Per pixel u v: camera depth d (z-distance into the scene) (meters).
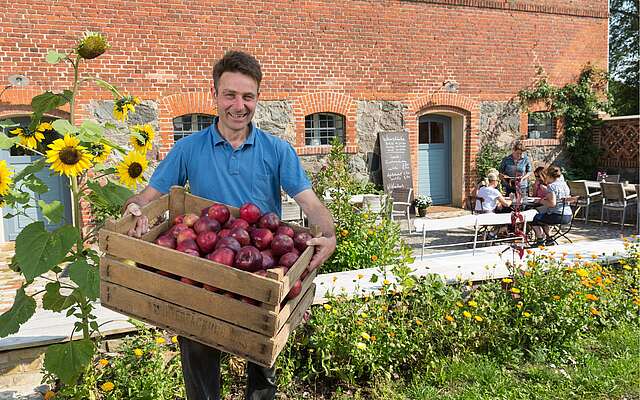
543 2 12.36
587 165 12.88
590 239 9.24
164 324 2.00
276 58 10.10
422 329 3.88
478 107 12.03
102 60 8.77
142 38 9.02
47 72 8.40
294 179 2.50
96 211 8.11
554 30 12.58
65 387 2.99
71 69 8.56
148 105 9.16
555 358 4.14
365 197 8.17
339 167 7.91
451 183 12.53
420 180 12.26
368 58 10.90
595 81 13.04
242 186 2.46
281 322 1.95
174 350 3.48
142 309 2.01
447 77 11.67
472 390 3.64
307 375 3.62
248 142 2.45
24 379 3.33
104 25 8.73
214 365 2.38
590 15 12.87
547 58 12.59
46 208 2.66
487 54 11.98
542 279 4.41
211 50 9.55
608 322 4.69
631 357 4.15
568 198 8.12
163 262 1.96
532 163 12.62
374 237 5.75
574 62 12.86
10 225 8.87
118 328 3.46
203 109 9.55
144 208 2.22
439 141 12.34
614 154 12.55
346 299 3.94
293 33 10.19
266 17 9.93
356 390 3.65
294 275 2.00
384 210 7.37
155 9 9.08
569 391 3.68
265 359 1.90
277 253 2.08
